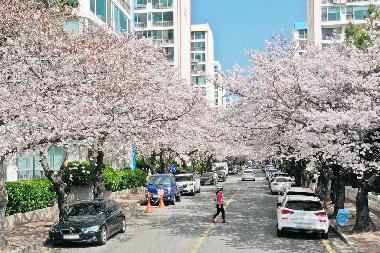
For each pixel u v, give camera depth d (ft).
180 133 115.14
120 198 121.49
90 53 61.21
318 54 74.95
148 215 89.15
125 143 77.41
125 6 158.81
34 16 57.06
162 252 50.85
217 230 68.74
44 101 51.13
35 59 57.16
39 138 50.67
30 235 61.36
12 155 51.57
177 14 283.79
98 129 57.88
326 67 64.39
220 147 180.75
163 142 108.47
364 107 55.26
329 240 60.29
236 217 85.15
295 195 64.80
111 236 63.72
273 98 70.18
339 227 68.54
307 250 52.75
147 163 161.07
